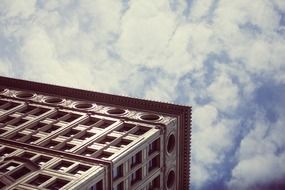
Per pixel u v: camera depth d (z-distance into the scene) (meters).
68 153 53.28
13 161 51.00
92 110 67.00
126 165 54.59
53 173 48.88
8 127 61.31
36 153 53.78
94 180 48.59
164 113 67.00
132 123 62.53
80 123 62.62
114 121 63.28
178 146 67.62
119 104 69.06
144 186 58.94
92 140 57.25
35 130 60.41
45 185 46.72
